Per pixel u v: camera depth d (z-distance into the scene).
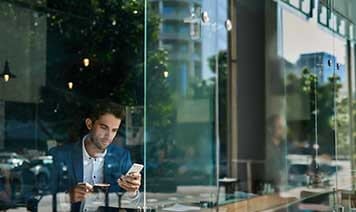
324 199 3.25
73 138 3.09
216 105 6.43
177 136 5.73
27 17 3.80
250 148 6.16
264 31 5.92
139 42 4.76
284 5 4.73
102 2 4.27
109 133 3.06
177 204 3.64
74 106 3.48
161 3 5.42
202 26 6.14
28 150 3.24
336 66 3.38
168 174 4.93
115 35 4.38
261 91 6.20
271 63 5.98
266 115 6.13
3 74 3.60
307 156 4.73
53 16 3.96
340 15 3.16
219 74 6.45
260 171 5.88
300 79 5.34
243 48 6.22
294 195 3.78
